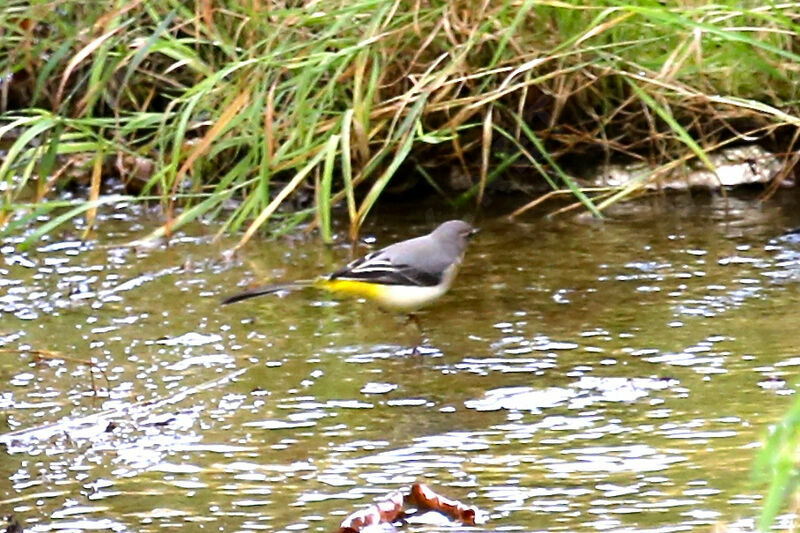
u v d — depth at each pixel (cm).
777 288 1144
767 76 1371
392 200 1430
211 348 1066
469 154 1419
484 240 1308
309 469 839
